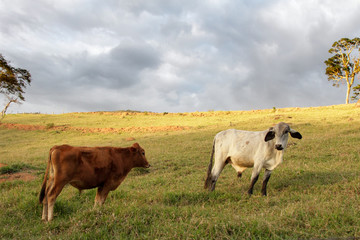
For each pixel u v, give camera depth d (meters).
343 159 10.55
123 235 4.32
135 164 7.09
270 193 7.38
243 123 30.80
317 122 25.94
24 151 21.77
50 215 5.55
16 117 46.34
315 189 6.96
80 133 33.12
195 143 19.25
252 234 4.03
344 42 49.47
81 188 6.18
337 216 4.50
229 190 7.95
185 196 7.12
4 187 9.63
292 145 14.50
